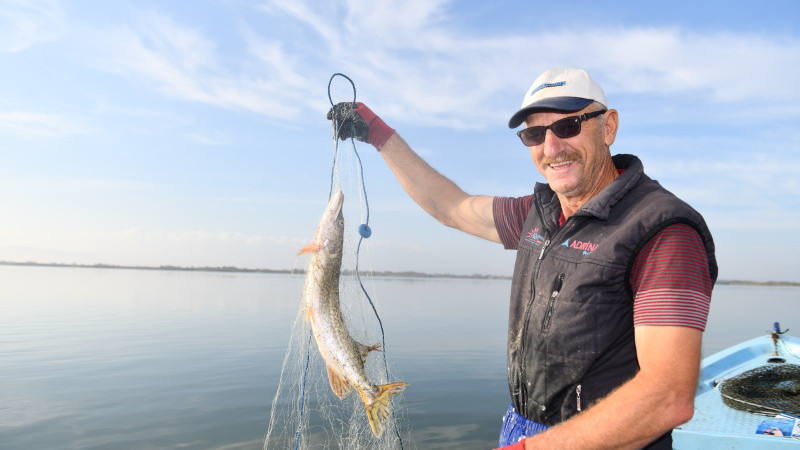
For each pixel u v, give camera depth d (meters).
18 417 6.92
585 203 2.11
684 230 1.72
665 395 1.54
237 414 7.05
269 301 33.84
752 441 3.49
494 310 30.06
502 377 9.78
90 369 10.22
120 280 76.50
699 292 1.62
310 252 2.97
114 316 22.11
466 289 75.94
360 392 2.89
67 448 5.77
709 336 17.20
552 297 2.05
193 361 11.05
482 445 6.05
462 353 12.53
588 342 1.91
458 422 6.91
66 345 13.38
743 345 6.07
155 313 23.81
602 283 1.88
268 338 14.84
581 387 1.94
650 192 1.97
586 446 1.63
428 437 6.30
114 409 7.32
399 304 32.81
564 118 2.17
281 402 7.62
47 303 29.50
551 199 2.41
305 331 3.24
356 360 2.91
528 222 2.51
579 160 2.20
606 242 1.90
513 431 2.23
